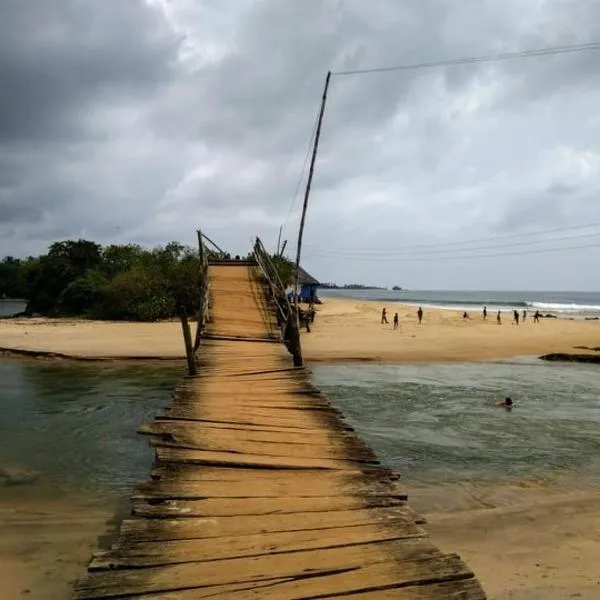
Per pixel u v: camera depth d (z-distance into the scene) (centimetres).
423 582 468
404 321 5097
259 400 1040
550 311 9312
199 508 604
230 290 2167
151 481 678
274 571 481
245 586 460
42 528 809
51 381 2116
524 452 1251
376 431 1434
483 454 1233
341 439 838
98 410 1645
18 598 616
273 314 1914
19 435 1377
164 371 2353
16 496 956
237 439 829
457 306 10838
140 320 4822
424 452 1247
